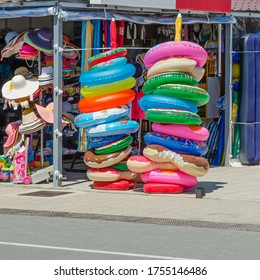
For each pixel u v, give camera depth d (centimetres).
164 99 1538
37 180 1753
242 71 2059
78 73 1902
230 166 2067
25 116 1753
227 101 2069
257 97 2064
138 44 2006
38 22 2123
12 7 1778
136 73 1967
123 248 1096
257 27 2134
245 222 1292
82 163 2095
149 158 1566
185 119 1534
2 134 2081
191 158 1548
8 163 1788
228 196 1558
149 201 1504
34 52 1848
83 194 1611
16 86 1773
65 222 1321
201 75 1596
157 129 1559
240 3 2070
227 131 2073
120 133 1606
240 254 1052
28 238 1177
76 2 1730
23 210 1438
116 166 1639
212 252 1066
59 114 1714
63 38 1870
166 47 1552
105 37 1817
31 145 1783
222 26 2067
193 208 1423
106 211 1413
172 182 1574
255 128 2072
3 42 2073
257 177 1861
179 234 1203
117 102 1612
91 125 1612
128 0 1788
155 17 1872
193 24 2089
